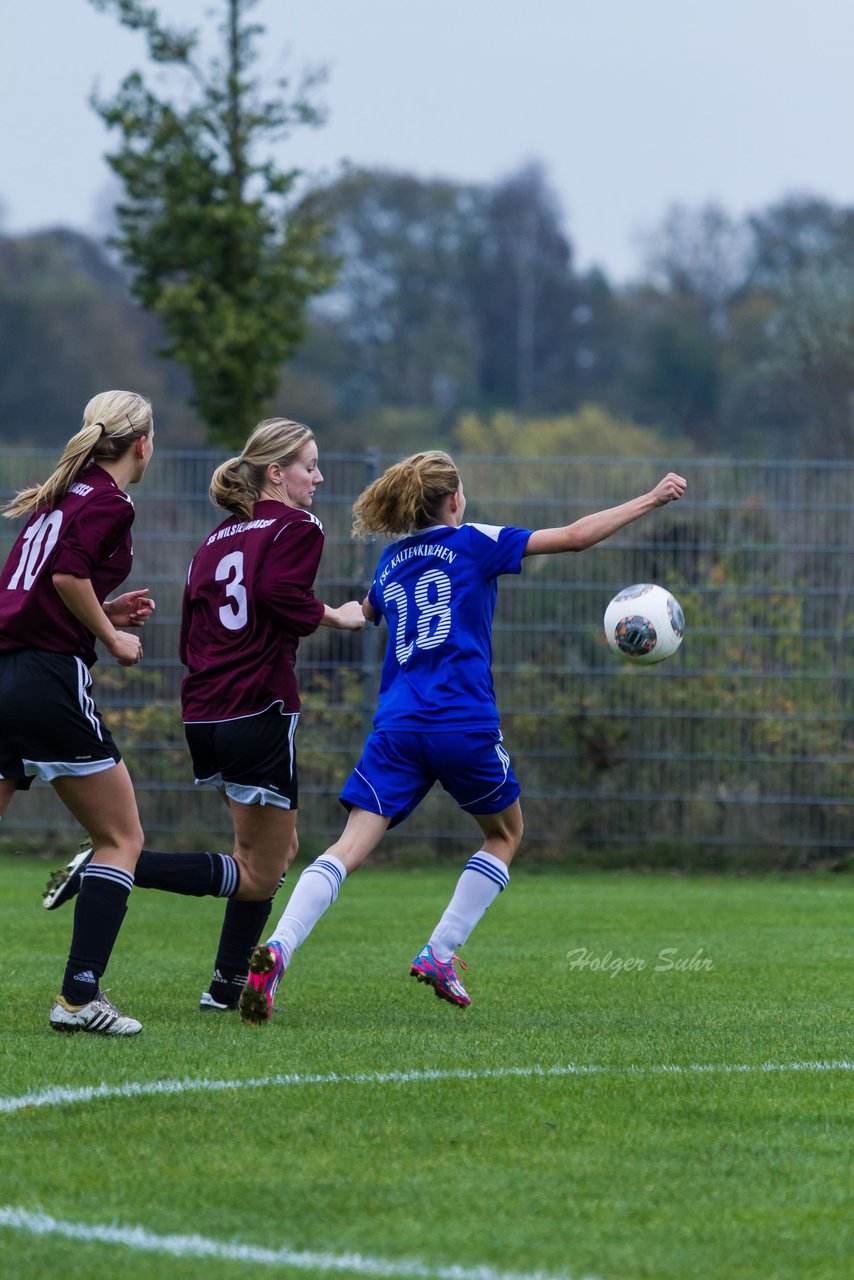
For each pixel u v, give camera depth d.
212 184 51.19
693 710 41.22
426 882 38.62
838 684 41.00
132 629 41.69
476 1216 11.38
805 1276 10.26
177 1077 15.49
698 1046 17.64
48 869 39.94
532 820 41.78
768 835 41.28
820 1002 21.11
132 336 198.88
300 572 18.86
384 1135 13.44
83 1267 10.30
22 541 17.80
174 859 19.16
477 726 19.23
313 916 18.62
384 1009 20.09
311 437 19.83
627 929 29.77
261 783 18.98
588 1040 17.92
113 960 24.72
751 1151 13.14
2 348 193.25
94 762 17.69
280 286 52.53
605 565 41.28
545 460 41.22
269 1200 11.67
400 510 19.56
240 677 18.92
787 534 41.03
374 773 19.33
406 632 19.61
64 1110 14.09
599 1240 10.89
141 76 51.50
